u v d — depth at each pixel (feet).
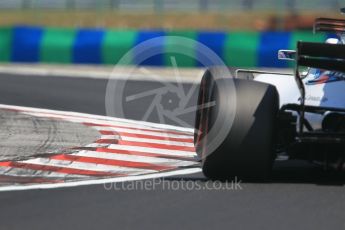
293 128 85.51
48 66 240.53
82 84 194.08
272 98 80.64
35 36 240.73
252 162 80.07
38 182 86.28
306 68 96.48
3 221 69.21
